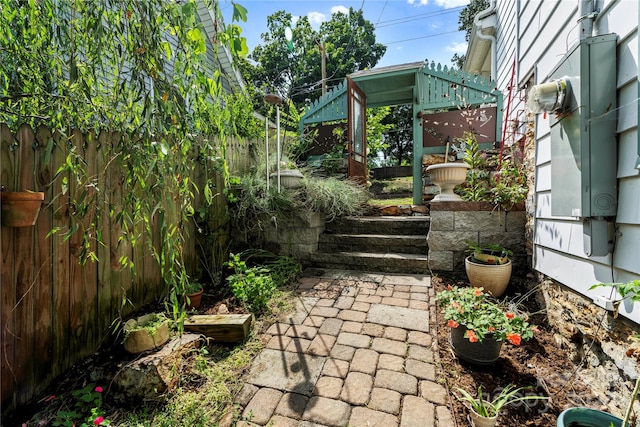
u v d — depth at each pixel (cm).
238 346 195
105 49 165
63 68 183
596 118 142
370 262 346
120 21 154
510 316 174
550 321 212
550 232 213
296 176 370
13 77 170
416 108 520
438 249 320
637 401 126
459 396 150
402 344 195
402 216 432
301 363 177
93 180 164
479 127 487
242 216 368
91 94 166
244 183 366
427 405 144
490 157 446
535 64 242
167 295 220
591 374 159
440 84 511
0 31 157
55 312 162
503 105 479
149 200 156
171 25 142
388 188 759
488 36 566
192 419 138
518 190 286
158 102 141
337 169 556
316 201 366
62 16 171
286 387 158
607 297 146
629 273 133
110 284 198
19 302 144
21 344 145
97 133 177
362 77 534
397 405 144
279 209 363
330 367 173
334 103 590
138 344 164
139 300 226
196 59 145
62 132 149
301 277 328
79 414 139
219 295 276
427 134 514
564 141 165
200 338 191
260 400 149
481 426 128
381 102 645
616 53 139
